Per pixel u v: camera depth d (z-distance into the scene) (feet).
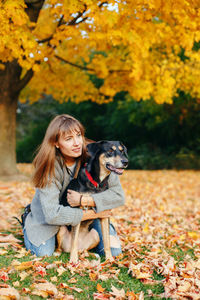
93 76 39.86
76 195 9.14
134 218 16.20
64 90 30.50
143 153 56.24
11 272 8.25
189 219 17.20
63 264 8.99
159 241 12.10
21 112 74.43
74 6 14.80
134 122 52.60
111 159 9.24
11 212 15.76
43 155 9.11
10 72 25.11
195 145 54.85
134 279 8.43
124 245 11.35
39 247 9.61
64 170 9.64
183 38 18.99
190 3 15.38
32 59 17.34
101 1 15.69
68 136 8.96
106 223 9.69
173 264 9.15
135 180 33.99
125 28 17.34
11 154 27.63
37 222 9.79
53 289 7.31
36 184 9.18
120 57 26.30
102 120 64.80
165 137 58.08
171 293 7.60
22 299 6.82
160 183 32.53
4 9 14.65
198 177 39.91
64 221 8.97
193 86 25.79
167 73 24.11
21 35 16.12
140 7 15.38
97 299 7.17
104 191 9.50
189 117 47.96
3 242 10.85
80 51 24.71
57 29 18.12
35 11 21.59
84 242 10.27
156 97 25.34
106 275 8.40
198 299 7.27
